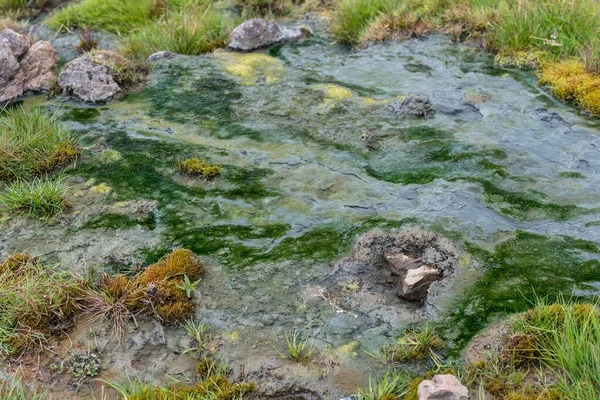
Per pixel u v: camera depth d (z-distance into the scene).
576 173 4.82
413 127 5.63
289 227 4.39
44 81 6.91
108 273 3.98
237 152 5.37
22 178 5.07
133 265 4.06
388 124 5.71
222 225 4.45
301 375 3.21
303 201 4.66
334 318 3.57
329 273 3.93
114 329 3.52
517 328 3.33
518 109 5.82
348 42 7.75
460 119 5.73
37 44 7.15
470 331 3.41
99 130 5.85
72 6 9.04
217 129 5.79
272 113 6.05
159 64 7.25
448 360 3.23
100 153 5.43
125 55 7.32
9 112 5.95
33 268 3.91
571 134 5.37
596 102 5.64
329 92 6.39
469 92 6.19
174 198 4.78
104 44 8.16
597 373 2.88
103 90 6.49
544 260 3.92
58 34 8.54
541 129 5.46
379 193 4.71
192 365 3.32
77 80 6.56
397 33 7.53
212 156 5.32
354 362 3.27
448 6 7.73
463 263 3.92
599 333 3.02
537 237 4.14
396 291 3.78
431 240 4.12
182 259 3.96
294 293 3.78
